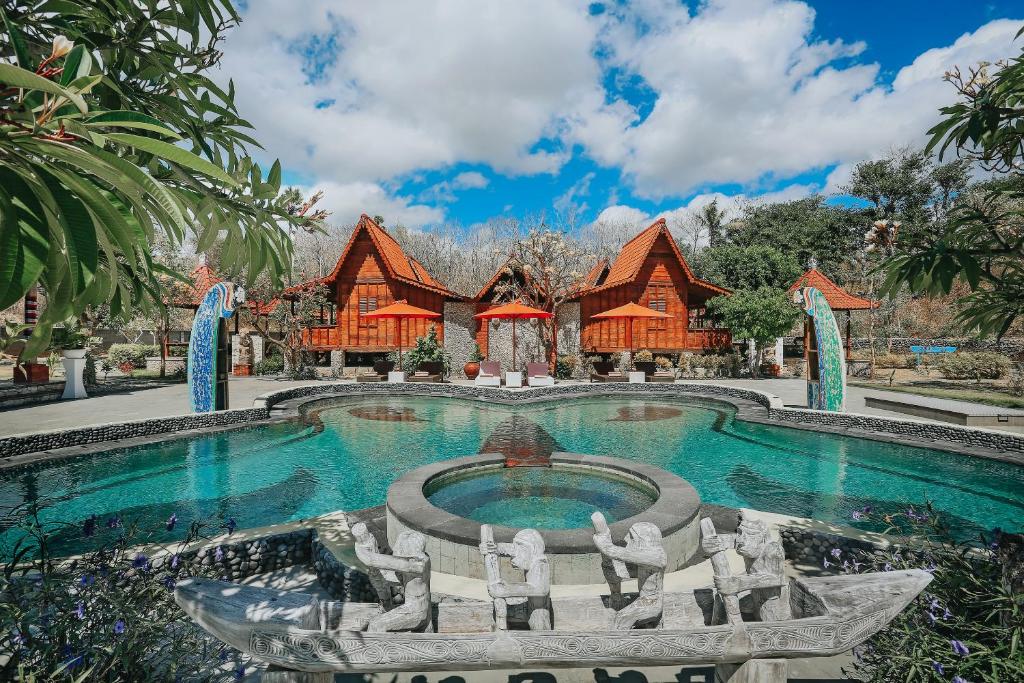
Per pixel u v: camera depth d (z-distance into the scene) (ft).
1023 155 10.47
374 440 45.75
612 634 9.89
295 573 21.30
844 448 41.93
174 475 35.63
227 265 10.44
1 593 11.44
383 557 11.23
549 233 90.89
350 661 9.53
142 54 10.76
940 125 11.03
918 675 10.85
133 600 12.15
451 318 97.14
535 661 9.86
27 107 5.04
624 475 31.32
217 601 9.94
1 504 29.73
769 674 10.12
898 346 123.34
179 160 5.61
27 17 9.37
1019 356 84.58
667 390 71.15
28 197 5.29
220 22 12.16
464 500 28.94
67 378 61.31
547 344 95.81
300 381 83.10
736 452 41.55
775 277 123.03
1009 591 10.78
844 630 10.12
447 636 9.70
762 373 92.79
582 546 19.04
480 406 63.46
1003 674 10.03
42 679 10.02
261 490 32.58
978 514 27.55
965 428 38.78
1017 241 10.25
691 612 12.16
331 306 110.22
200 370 49.06
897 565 14.48
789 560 22.08
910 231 11.12
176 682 12.55
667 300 91.35
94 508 29.12
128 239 5.86
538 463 34.63
